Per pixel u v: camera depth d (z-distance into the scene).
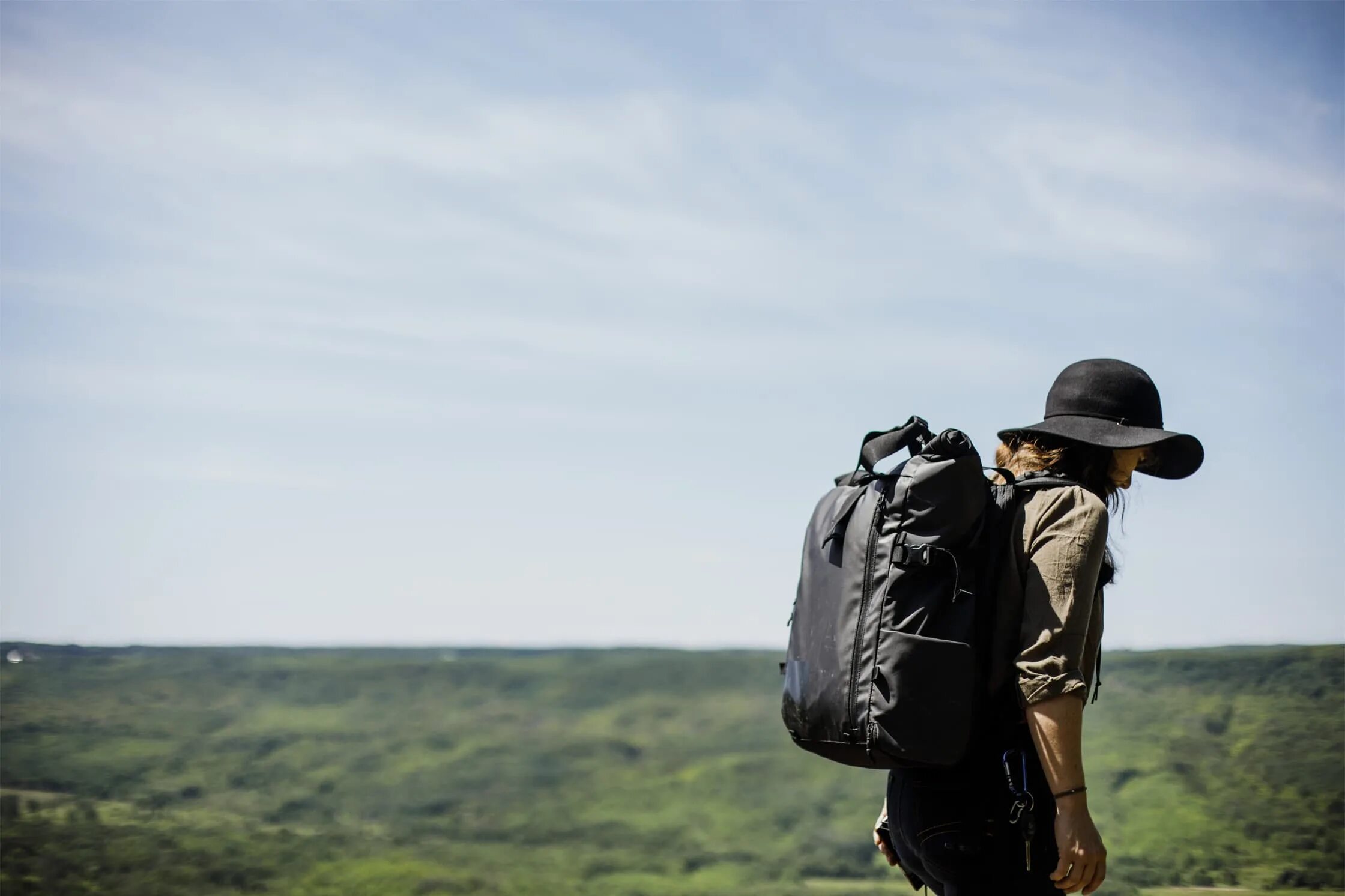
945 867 2.12
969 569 2.05
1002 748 2.11
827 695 2.06
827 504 2.26
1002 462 2.33
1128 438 2.17
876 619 2.03
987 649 2.06
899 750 1.98
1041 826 2.07
